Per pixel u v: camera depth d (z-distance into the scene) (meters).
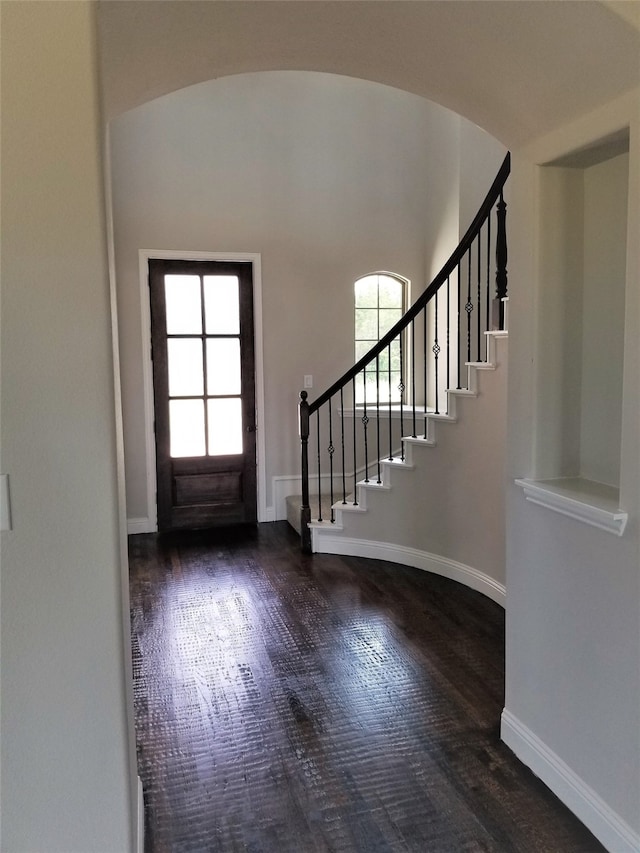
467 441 3.67
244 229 4.93
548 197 1.96
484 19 1.60
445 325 5.11
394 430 5.29
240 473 5.16
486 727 2.38
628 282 1.60
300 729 2.38
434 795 2.01
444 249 5.07
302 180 5.03
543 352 2.01
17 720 1.31
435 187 5.18
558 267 2.00
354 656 2.94
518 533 2.15
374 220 5.22
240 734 2.35
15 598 1.29
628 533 1.66
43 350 1.25
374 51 1.85
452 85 1.94
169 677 2.76
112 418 1.29
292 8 1.61
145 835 1.86
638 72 1.50
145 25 1.58
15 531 1.27
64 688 1.32
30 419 1.26
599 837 1.80
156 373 4.89
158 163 4.71
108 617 1.32
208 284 4.94
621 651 1.70
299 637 3.14
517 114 1.92
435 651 2.98
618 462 1.93
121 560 1.44
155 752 2.25
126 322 4.76
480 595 3.64
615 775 1.74
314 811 1.95
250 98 4.87
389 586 3.81
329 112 5.05
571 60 1.59
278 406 5.16
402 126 5.21
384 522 4.27
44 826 1.35
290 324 5.11
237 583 3.89
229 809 1.97
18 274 1.23
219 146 4.83
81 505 1.29
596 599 1.79
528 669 2.13
